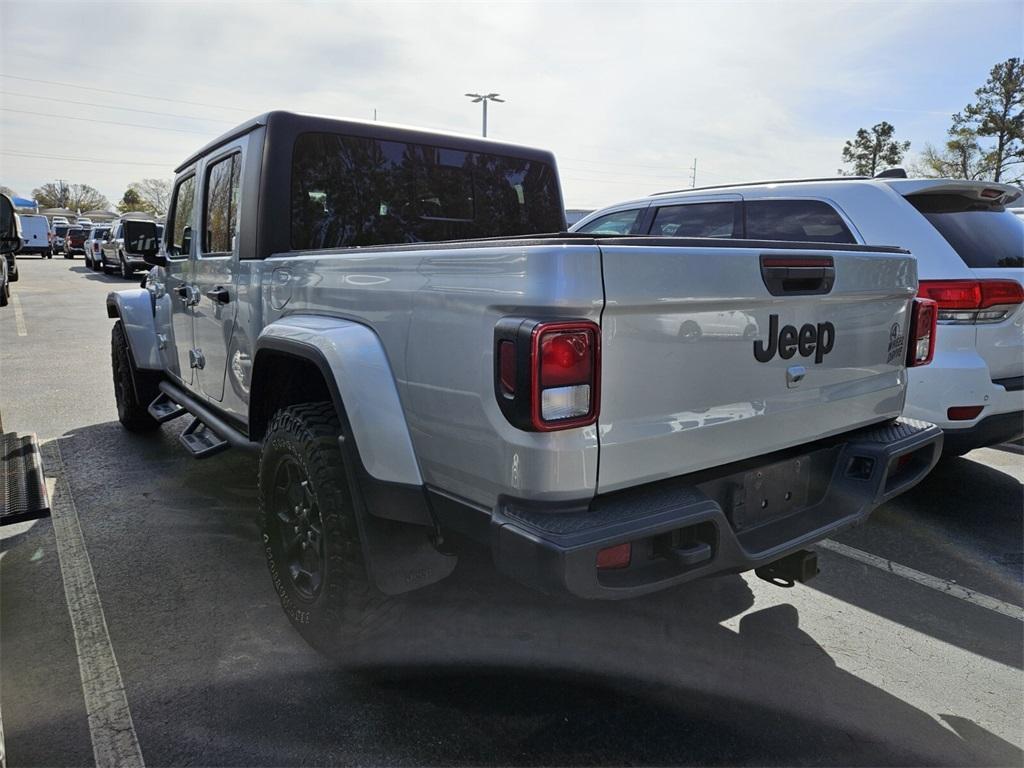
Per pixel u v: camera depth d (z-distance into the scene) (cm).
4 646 284
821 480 265
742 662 277
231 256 350
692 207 540
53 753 225
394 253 228
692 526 205
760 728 239
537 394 176
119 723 239
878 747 230
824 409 253
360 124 351
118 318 573
